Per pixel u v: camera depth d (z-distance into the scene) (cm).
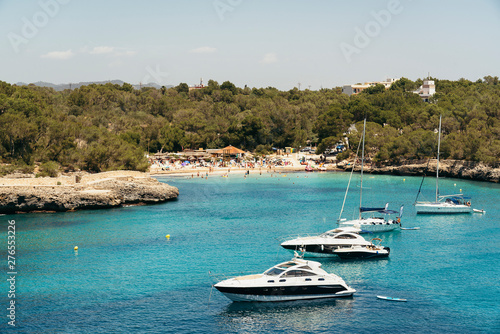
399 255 6469
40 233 7675
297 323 4328
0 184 9388
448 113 19075
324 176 16762
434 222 8788
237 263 6031
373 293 5034
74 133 13725
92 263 6056
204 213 9569
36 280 5416
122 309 4612
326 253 6300
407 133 18138
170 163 18462
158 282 5344
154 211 9788
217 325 4291
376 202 11006
